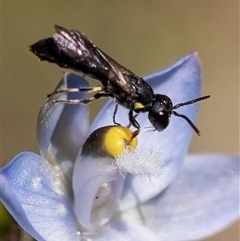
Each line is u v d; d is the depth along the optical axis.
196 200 0.06
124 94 0.06
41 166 0.06
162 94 0.06
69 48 0.06
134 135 0.06
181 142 0.06
